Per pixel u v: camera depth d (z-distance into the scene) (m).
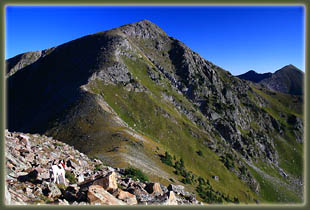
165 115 171.75
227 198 126.56
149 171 76.56
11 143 23.31
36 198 16.25
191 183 102.12
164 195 19.52
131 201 18.05
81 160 28.75
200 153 159.62
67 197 17.20
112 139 98.88
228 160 170.38
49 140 31.88
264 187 182.38
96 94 141.38
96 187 17.55
